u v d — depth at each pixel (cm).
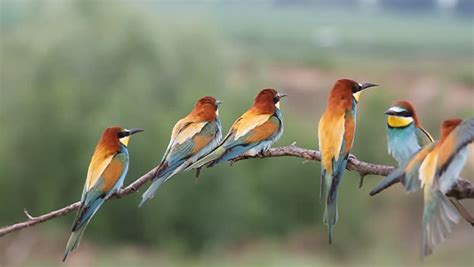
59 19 3462
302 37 8825
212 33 3622
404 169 554
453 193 547
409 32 10275
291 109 4856
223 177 2784
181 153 752
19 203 3027
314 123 3616
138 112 2878
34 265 2809
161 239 2775
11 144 3000
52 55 3344
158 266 2672
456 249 2611
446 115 4144
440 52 7931
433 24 11906
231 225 2850
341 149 663
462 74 5572
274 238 2962
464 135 548
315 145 2942
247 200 2877
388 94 3092
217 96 3059
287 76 5778
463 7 13662
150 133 2795
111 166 734
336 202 647
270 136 751
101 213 2833
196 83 3300
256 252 2814
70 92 3048
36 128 2981
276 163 3033
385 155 3050
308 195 3025
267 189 3034
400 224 2908
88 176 729
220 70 3603
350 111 687
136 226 2838
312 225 3023
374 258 2714
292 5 15075
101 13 3469
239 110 3003
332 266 2728
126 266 2672
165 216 2778
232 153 736
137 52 3431
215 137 776
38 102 2973
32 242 2934
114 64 3400
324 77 5853
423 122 4000
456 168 545
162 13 3891
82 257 2814
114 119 2867
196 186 2773
